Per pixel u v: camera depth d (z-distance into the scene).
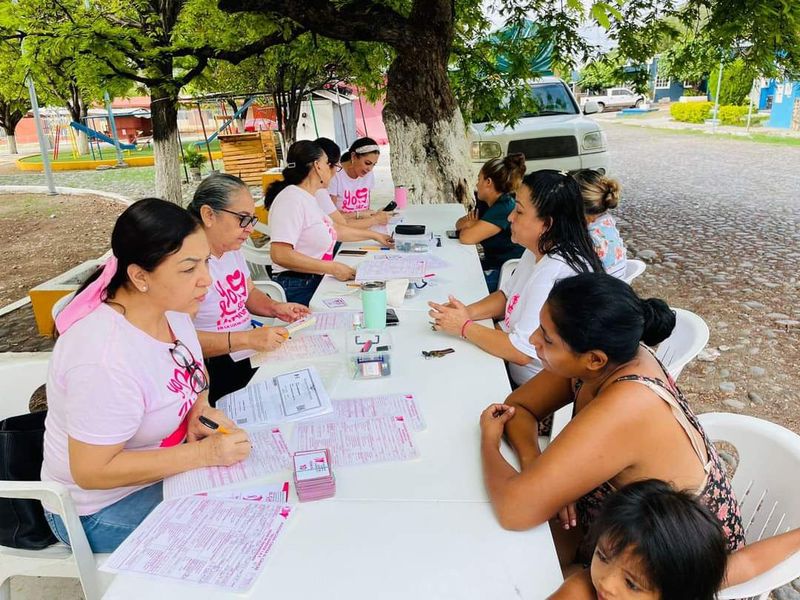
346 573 1.22
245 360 2.68
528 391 1.85
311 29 5.38
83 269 5.49
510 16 6.57
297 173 3.70
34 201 12.80
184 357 1.78
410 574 1.22
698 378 3.77
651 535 1.05
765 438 1.71
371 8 5.54
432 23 5.42
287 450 1.66
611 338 1.39
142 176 16.66
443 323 2.39
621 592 1.08
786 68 5.90
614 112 37.97
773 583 1.27
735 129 22.05
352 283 3.14
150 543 1.32
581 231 2.29
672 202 9.22
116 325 1.58
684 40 6.34
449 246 3.92
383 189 11.15
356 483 1.51
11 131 26.72
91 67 5.93
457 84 6.76
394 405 1.88
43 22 5.93
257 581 1.21
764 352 4.07
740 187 10.30
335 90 15.80
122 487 1.64
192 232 1.60
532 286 2.25
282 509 1.42
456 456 1.61
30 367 2.21
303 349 2.33
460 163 5.91
